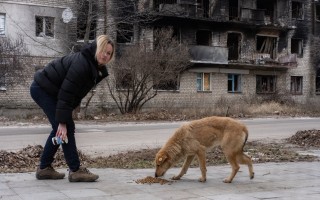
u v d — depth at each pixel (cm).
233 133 695
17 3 2884
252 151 1175
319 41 4456
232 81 3975
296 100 4322
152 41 3338
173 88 3609
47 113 662
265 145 1349
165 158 691
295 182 700
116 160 962
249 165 717
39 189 612
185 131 697
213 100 3803
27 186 632
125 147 1287
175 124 2323
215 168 841
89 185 646
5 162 851
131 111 3075
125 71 2972
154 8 3484
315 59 4481
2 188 616
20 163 859
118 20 3209
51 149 677
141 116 2769
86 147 1284
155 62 2975
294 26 4272
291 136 1589
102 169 812
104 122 2444
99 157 1026
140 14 3094
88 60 637
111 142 1419
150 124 2323
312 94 4469
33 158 919
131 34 3369
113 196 577
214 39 3847
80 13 3044
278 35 4253
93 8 3145
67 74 635
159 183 675
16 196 568
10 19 2864
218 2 3856
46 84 657
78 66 631
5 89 2889
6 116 2766
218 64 3772
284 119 2884
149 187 642
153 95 3172
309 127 2162
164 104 3538
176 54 3052
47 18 3002
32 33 2931
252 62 3962
